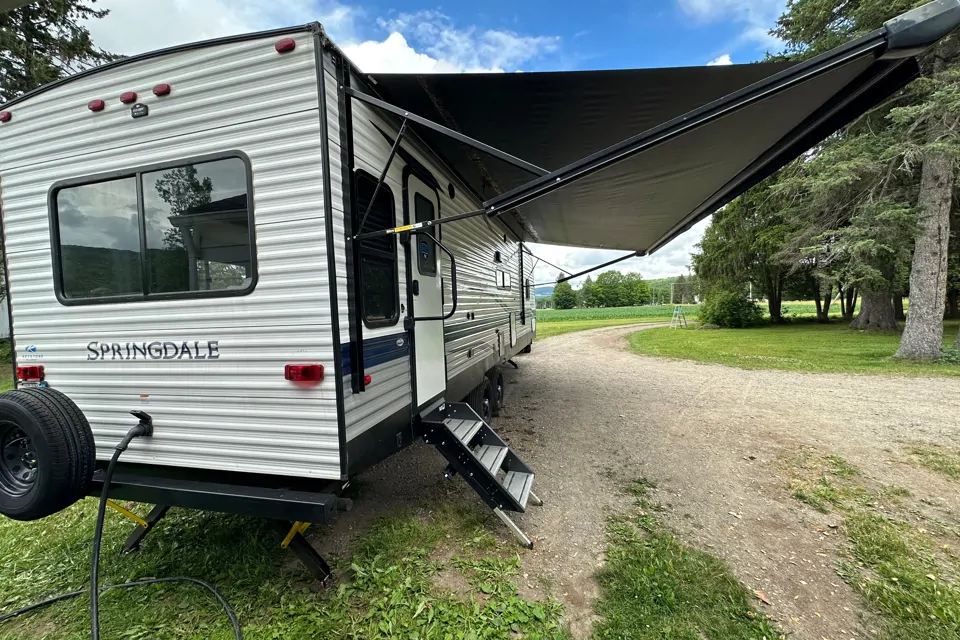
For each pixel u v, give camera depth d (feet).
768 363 31.91
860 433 16.08
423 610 7.25
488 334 17.53
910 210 29.01
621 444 15.60
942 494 11.25
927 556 8.59
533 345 50.98
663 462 13.84
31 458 7.57
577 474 12.98
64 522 10.43
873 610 7.15
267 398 7.17
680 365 33.37
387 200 9.07
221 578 8.22
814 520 10.11
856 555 8.70
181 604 7.51
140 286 7.76
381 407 8.38
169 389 7.68
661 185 14.62
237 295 7.18
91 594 6.45
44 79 31.04
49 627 7.10
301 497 6.82
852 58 6.45
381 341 8.46
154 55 7.30
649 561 8.50
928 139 27.99
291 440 7.11
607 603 7.38
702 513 10.53
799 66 6.53
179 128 7.34
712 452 14.62
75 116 7.91
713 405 20.80
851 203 35.27
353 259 7.30
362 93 7.44
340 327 6.94
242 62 6.96
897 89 9.00
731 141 11.45
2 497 7.34
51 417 7.03
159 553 9.06
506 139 11.73
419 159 10.80
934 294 29.48
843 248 32.19
